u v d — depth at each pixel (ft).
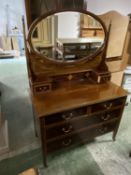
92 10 4.99
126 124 6.12
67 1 3.79
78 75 4.83
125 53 6.11
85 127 4.23
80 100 3.77
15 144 5.16
